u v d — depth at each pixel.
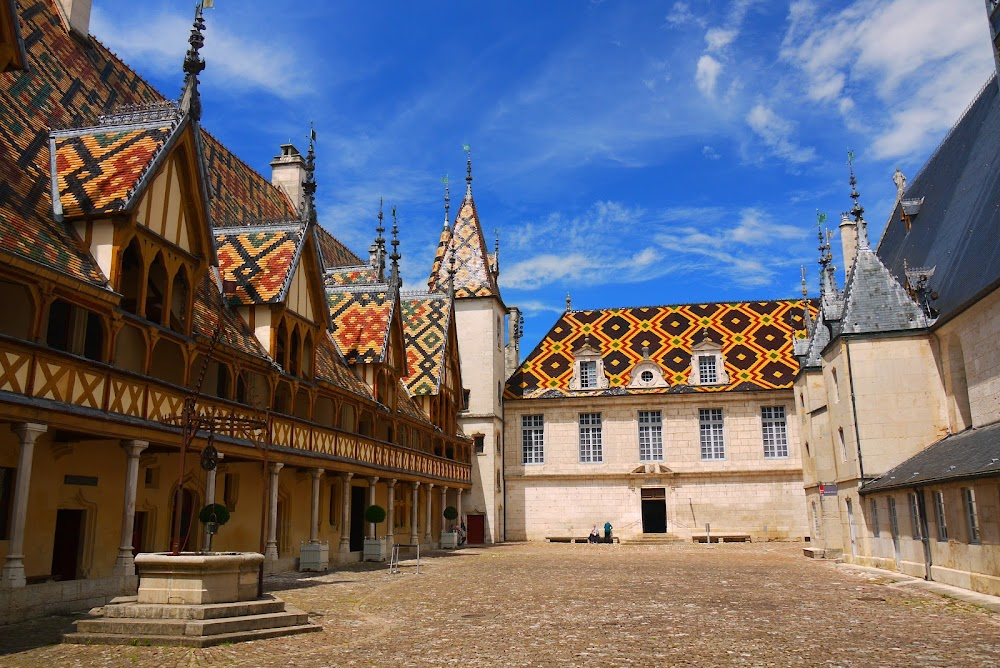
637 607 15.39
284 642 11.23
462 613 14.53
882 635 11.92
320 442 24.70
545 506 48.62
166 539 19.30
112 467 17.58
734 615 14.20
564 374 50.72
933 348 26.17
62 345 16.36
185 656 10.06
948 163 32.34
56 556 16.30
